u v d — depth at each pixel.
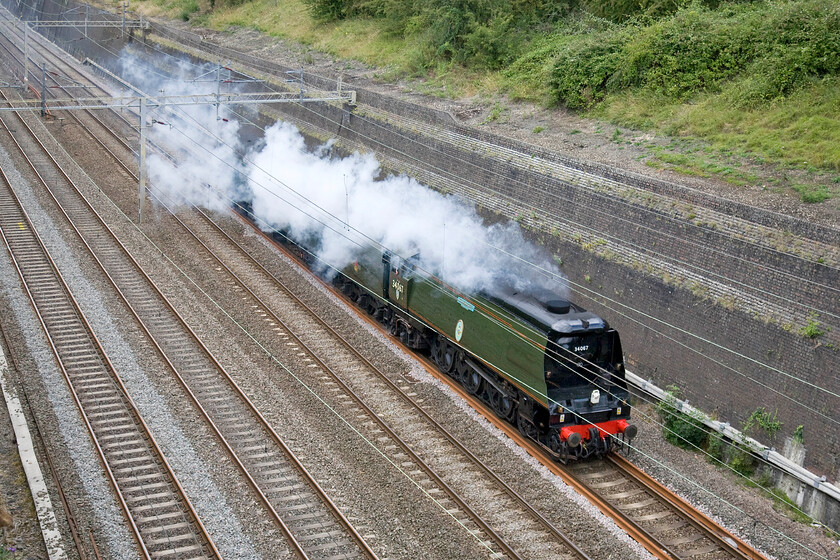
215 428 17.11
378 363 21.12
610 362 17.55
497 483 15.86
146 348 21.09
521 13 37.31
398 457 16.64
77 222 30.28
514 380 17.62
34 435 16.73
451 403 19.11
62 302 23.64
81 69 59.78
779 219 17.66
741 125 24.41
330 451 16.69
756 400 17.55
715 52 27.42
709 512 15.37
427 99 33.62
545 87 31.25
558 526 14.47
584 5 36.00
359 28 46.19
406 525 14.32
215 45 47.91
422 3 40.94
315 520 14.36
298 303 24.73
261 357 21.05
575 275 22.62
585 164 22.61
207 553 13.38
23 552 13.07
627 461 16.95
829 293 16.36
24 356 20.22
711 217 19.08
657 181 20.55
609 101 28.70
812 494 16.02
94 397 18.45
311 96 35.88
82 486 15.03
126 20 60.09
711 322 18.69
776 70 24.97
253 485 15.13
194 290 25.22
